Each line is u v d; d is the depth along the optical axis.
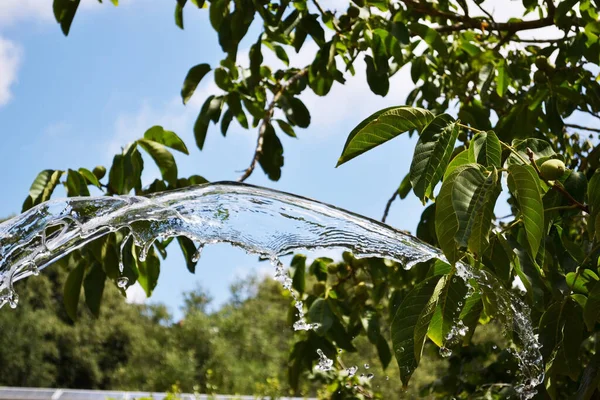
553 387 1.71
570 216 1.86
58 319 18.47
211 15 2.84
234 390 13.84
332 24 2.96
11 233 1.79
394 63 2.96
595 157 2.36
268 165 3.12
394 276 3.01
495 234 1.59
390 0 3.00
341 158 1.49
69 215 1.79
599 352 1.76
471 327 1.62
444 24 3.20
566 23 2.61
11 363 17.47
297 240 1.69
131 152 2.47
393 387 7.80
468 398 3.09
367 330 3.02
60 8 2.74
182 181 2.64
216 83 3.00
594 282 1.75
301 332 3.10
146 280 2.62
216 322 16.08
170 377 14.57
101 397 7.43
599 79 3.02
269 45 3.24
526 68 3.04
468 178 1.28
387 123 1.46
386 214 3.38
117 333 18.83
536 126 2.78
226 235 1.73
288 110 3.08
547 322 1.71
